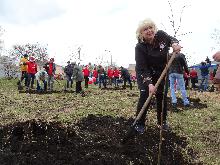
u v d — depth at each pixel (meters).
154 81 2.95
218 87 1.53
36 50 26.36
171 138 3.14
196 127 3.80
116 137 2.94
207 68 10.13
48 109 5.22
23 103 5.98
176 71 5.00
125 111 4.59
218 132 3.64
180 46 2.49
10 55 25.77
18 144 2.64
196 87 11.54
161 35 2.80
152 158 2.63
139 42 2.86
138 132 2.97
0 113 4.72
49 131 2.84
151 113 4.30
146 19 2.80
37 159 2.45
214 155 2.94
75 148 2.64
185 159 2.76
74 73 8.58
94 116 3.67
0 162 2.38
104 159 2.50
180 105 5.19
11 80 13.34
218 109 5.03
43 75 9.08
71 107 5.35
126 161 2.53
